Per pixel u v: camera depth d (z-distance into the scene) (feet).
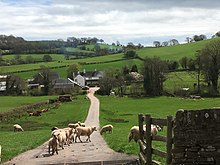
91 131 116.88
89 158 73.87
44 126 231.50
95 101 415.64
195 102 358.23
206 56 449.48
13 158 80.33
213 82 447.83
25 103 389.80
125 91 501.15
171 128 48.44
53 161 72.95
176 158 47.42
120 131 156.66
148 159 55.67
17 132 190.70
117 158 71.46
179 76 528.63
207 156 47.26
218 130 47.29
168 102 371.56
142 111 298.56
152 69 477.36
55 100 411.34
